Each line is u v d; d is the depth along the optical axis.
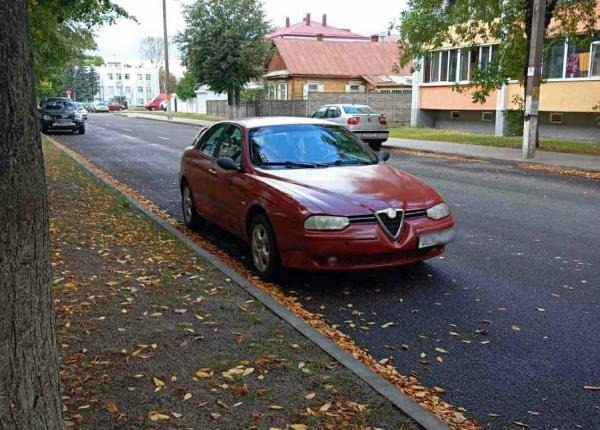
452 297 5.66
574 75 24.56
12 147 2.04
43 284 2.18
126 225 8.32
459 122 33.31
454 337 4.74
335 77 46.91
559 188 12.52
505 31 20.92
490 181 13.62
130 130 33.94
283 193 5.88
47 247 2.21
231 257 7.18
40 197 2.16
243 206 6.52
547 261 6.84
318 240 5.51
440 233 5.91
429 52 21.50
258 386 3.72
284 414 3.39
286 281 6.14
